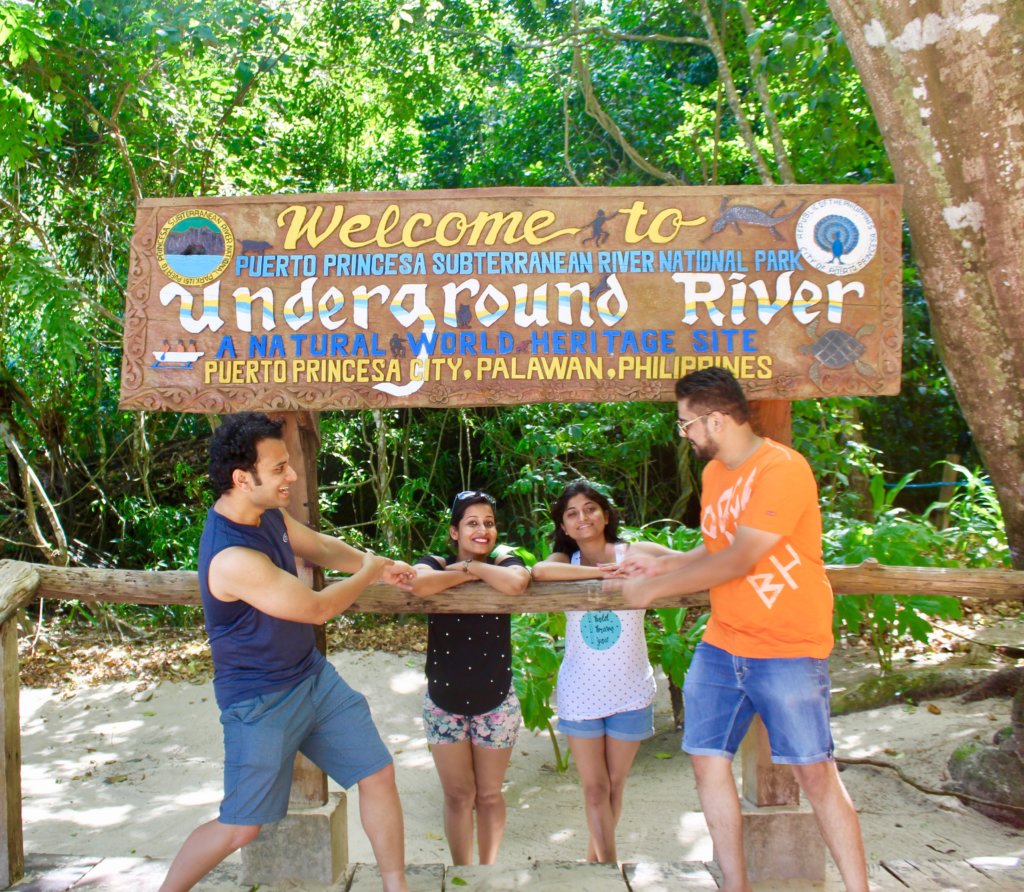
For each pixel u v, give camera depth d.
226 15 7.74
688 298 3.02
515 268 3.03
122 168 8.44
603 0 10.59
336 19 9.50
